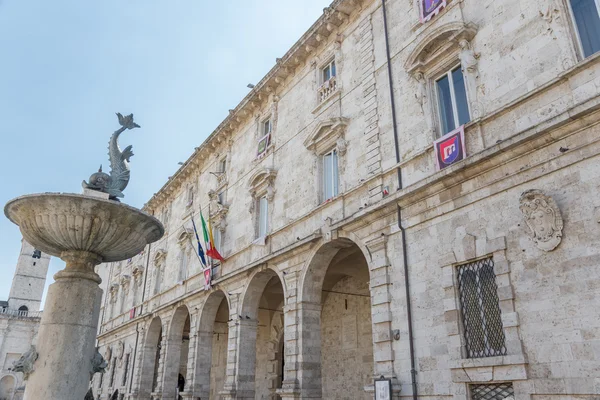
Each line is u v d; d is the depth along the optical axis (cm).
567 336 919
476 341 1111
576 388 884
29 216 999
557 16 1091
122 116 1274
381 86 1623
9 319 6119
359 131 1677
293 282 1794
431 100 1418
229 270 2369
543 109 1073
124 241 1087
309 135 1902
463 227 1191
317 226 1761
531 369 966
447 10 1421
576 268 931
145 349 3319
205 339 2502
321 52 2052
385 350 1313
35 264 6981
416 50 1442
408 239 1344
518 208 1072
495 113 1170
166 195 3684
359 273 2138
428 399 1173
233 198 2548
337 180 1794
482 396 1066
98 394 4144
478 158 1140
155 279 3481
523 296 1016
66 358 998
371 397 1936
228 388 2030
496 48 1225
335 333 2233
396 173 1452
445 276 1202
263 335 2745
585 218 937
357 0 1827
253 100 2480
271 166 2216
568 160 988
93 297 1081
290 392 1622
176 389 2805
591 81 984
